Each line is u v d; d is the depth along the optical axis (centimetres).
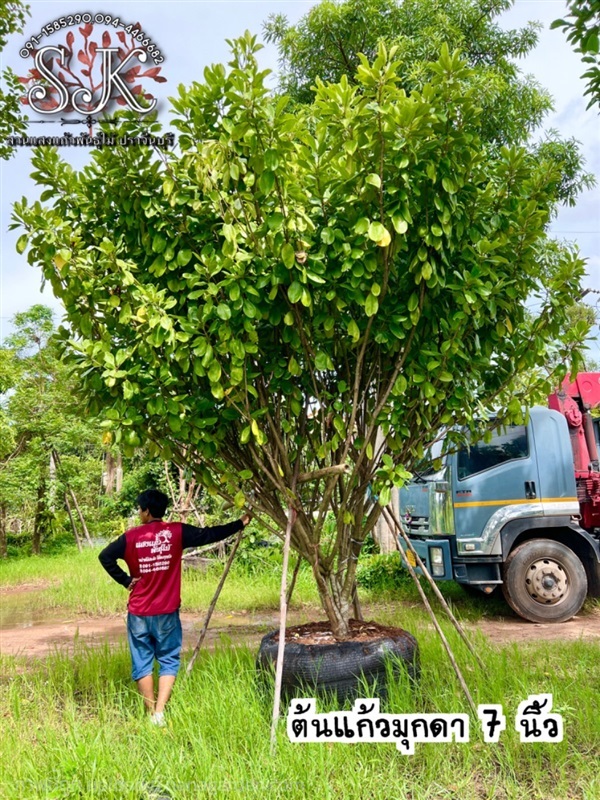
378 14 1165
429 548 895
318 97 434
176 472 1628
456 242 450
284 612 454
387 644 471
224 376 453
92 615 1077
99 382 469
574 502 875
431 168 407
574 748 393
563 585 853
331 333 454
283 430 490
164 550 497
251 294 423
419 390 487
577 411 973
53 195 505
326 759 375
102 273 481
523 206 482
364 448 477
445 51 407
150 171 465
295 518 492
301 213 403
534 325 508
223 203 445
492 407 566
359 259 421
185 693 487
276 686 429
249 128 403
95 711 504
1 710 510
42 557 2228
